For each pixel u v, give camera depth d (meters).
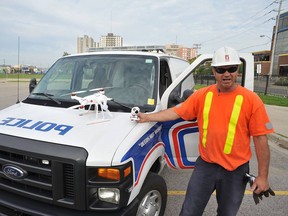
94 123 2.65
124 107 3.02
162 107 3.14
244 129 2.34
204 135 2.47
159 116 2.67
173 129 3.23
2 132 2.53
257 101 2.29
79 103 3.14
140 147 2.53
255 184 2.37
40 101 3.32
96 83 3.44
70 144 2.29
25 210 2.34
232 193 2.45
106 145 2.32
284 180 4.82
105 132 2.50
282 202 4.01
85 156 2.20
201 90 2.55
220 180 2.47
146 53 3.70
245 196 4.16
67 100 3.24
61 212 2.27
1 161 2.44
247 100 2.30
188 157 3.36
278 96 19.78
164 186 2.99
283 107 13.43
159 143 3.06
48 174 2.25
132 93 3.24
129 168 2.31
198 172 2.56
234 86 2.36
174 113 2.65
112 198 2.25
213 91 2.43
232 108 2.32
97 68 3.56
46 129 2.52
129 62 3.54
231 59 2.24
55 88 3.53
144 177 2.57
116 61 3.58
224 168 2.42
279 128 8.59
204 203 2.56
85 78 3.53
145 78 3.36
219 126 2.36
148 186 2.68
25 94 17.34
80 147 2.26
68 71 3.67
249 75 3.36
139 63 3.51
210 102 2.41
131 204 2.40
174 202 3.91
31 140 2.38
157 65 3.45
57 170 2.22
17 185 2.45
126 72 3.44
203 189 2.52
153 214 2.85
